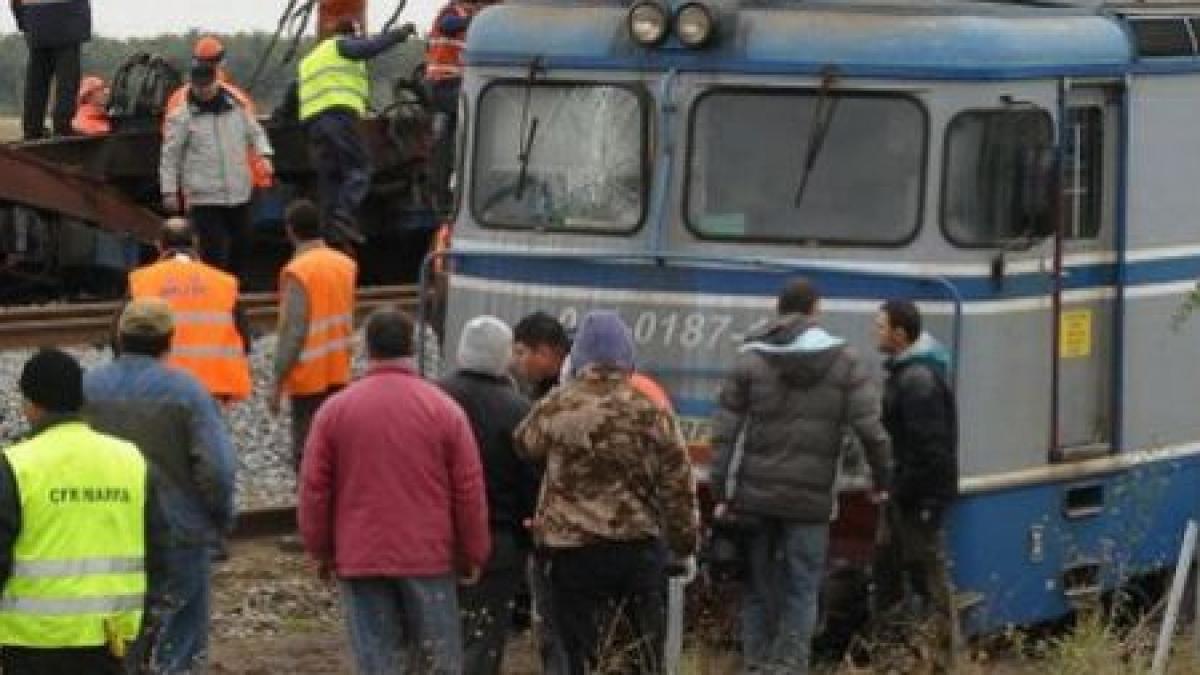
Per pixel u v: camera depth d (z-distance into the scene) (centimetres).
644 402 3431
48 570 2906
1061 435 4316
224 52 7100
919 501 3934
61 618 2906
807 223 4116
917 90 4056
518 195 4325
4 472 2902
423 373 4459
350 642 3409
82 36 7619
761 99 4141
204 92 6856
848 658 4053
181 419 3509
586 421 3409
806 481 3778
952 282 4059
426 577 3338
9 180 7275
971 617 4153
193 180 6875
